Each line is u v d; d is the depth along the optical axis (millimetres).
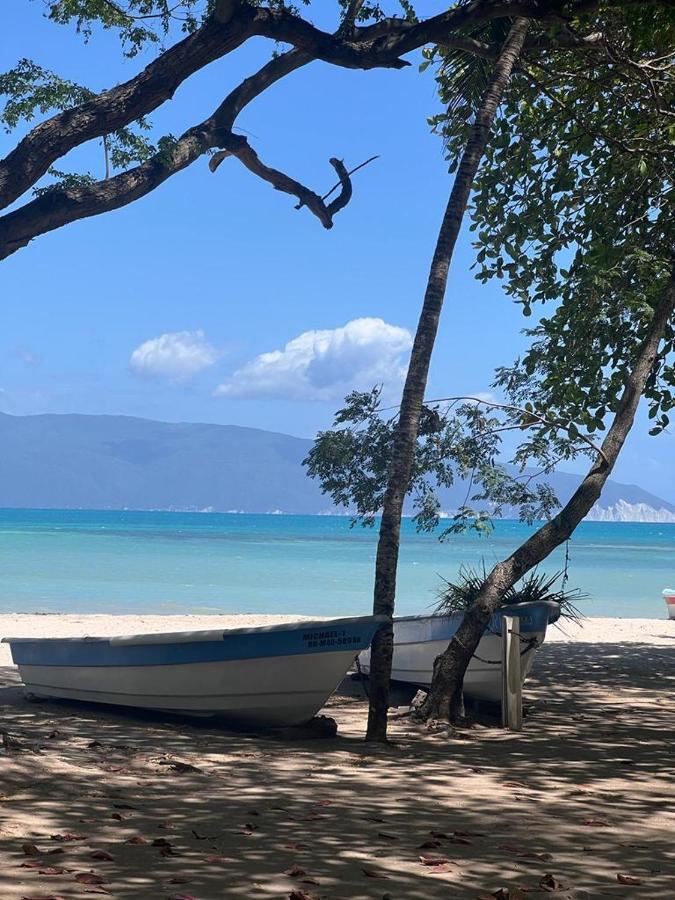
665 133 14117
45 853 6023
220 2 9102
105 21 10344
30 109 10062
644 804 7938
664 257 14383
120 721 11320
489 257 15102
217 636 10742
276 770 8898
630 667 17750
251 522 173250
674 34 12266
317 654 10414
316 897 5391
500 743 10680
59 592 32125
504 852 6453
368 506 12969
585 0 10625
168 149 9516
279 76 10312
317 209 10969
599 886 5809
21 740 9680
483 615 11898
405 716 11961
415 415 10781
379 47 10039
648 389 14961
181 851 6176
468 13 10273
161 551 58156
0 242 8797
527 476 12969
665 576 47312
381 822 7125
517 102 14781
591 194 14938
